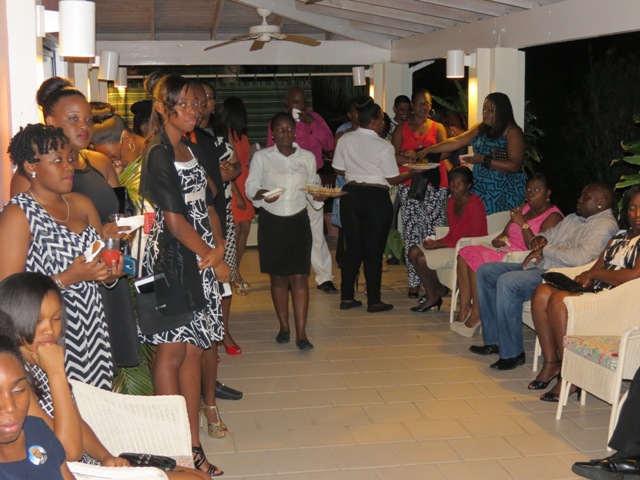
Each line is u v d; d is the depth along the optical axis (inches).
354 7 337.4
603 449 166.2
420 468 157.2
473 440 170.7
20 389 78.6
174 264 142.4
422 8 314.3
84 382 114.9
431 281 273.9
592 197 208.1
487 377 210.7
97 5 352.2
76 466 97.0
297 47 408.5
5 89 157.4
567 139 430.6
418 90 308.0
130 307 133.6
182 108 141.2
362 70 391.9
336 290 309.4
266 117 471.2
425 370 216.5
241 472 155.6
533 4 270.5
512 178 266.2
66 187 109.1
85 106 126.3
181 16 380.2
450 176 258.7
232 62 407.2
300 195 229.9
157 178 139.8
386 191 268.1
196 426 153.3
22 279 95.0
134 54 400.5
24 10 162.6
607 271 185.3
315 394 198.8
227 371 216.5
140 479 97.7
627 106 393.1
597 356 165.2
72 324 112.9
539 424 179.3
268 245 230.7
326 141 326.0
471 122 301.9
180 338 145.5
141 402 118.1
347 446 167.9
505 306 213.0
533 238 221.9
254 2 347.3
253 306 290.0
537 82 457.4
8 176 158.1
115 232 115.3
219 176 175.2
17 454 81.9
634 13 219.5
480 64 294.7
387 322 264.7
